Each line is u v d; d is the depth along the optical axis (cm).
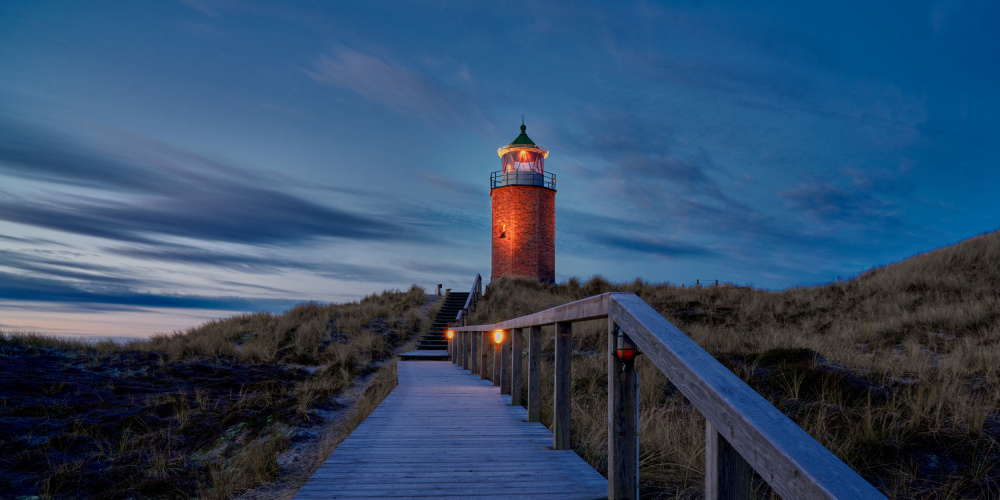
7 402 784
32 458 597
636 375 257
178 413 803
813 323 1349
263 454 591
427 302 2619
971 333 948
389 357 1575
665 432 468
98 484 555
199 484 551
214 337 1599
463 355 1179
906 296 1402
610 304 263
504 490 296
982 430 463
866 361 711
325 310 2086
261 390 1002
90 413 774
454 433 450
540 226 3272
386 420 510
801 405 577
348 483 308
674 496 369
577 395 684
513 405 598
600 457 412
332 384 1115
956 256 1625
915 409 502
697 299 1877
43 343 1291
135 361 1196
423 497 284
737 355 825
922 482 408
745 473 155
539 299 2225
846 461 443
